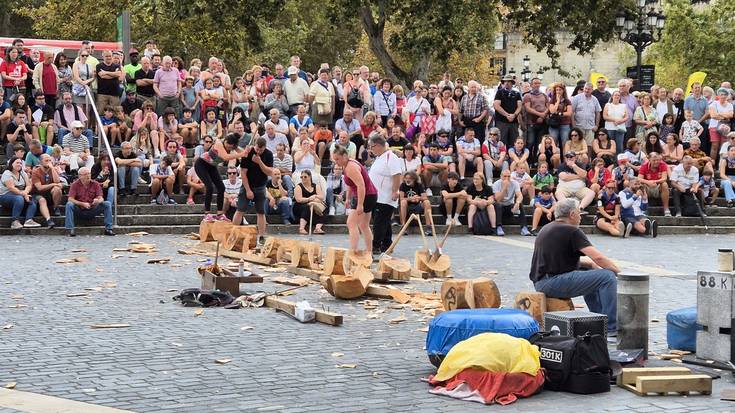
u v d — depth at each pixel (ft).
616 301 37.22
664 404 29.09
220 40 171.12
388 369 33.19
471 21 136.05
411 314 44.37
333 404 28.53
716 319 34.32
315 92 94.53
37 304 45.39
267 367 33.32
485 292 40.50
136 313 43.62
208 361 34.14
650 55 250.37
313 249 55.67
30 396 28.86
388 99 97.60
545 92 100.68
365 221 59.72
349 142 87.40
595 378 30.27
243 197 68.74
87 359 34.17
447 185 86.17
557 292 38.17
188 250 66.23
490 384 29.35
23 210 77.56
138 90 93.15
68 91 90.33
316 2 203.72
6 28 218.59
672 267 63.36
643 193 86.84
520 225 85.20
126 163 82.17
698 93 98.78
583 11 138.41
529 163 96.99
